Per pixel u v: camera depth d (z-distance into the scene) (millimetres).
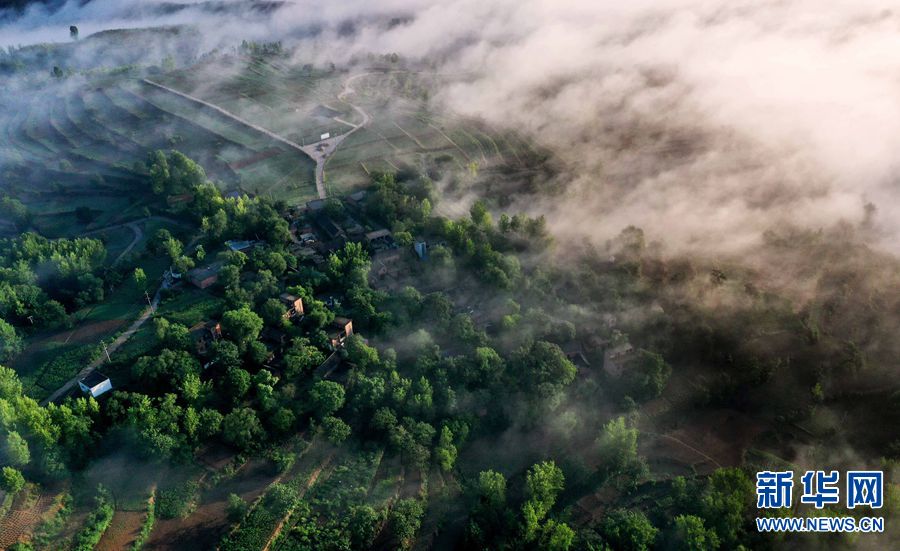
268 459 179750
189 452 174875
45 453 162125
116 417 176500
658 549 164250
